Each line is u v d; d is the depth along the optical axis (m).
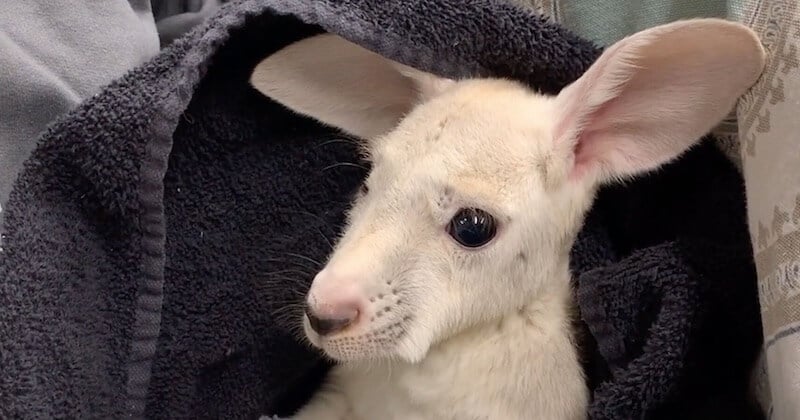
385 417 0.47
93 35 0.54
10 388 0.41
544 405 0.45
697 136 0.44
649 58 0.43
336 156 0.50
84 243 0.44
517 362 0.45
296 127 0.49
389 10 0.46
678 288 0.43
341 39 0.46
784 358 0.38
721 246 0.44
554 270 0.46
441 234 0.43
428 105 0.46
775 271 0.39
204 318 0.47
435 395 0.46
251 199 0.48
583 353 0.47
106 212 0.44
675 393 0.43
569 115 0.44
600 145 0.46
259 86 0.46
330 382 0.51
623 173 0.45
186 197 0.47
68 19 0.54
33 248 0.43
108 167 0.43
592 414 0.42
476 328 0.46
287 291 0.48
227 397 0.49
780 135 0.40
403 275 0.43
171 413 0.47
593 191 0.46
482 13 0.46
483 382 0.45
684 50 0.42
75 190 0.44
